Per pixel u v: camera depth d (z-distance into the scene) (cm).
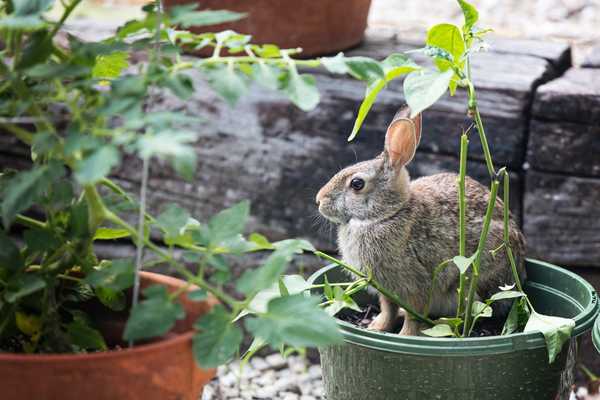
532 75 409
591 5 552
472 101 287
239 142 426
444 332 312
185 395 212
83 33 473
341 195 354
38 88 209
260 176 427
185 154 166
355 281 345
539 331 291
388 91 409
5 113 209
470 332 324
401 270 348
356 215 352
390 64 282
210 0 408
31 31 208
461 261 296
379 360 300
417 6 573
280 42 421
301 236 428
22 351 232
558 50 450
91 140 175
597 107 385
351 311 371
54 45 216
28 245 212
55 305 224
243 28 414
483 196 355
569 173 396
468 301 310
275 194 427
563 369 309
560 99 388
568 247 404
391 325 355
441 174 375
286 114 418
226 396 396
